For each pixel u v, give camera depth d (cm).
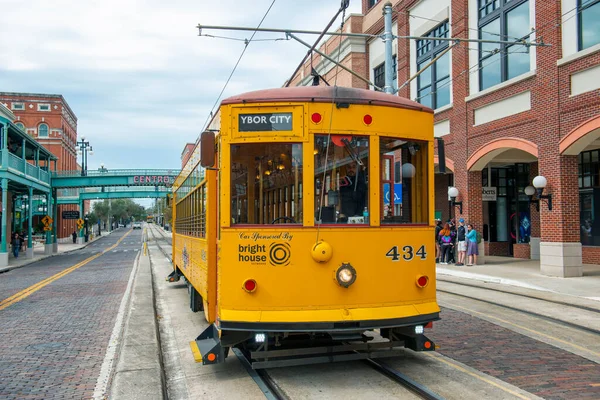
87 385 604
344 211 555
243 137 554
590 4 1443
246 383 588
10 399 555
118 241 6338
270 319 526
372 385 558
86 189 6875
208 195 669
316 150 550
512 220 2339
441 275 1633
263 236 540
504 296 1174
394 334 629
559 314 948
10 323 1015
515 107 1727
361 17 2798
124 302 1274
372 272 554
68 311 1156
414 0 2330
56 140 6350
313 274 538
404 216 584
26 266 2816
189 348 774
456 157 2053
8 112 3600
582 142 1473
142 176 4766
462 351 696
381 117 573
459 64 2017
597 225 1806
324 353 611
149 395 531
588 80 1431
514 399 507
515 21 1745
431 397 503
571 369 612
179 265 1327
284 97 554
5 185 2817
